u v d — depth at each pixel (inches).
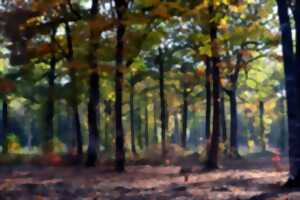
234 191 598.5
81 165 1104.2
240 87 2012.8
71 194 589.9
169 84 1950.1
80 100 1227.2
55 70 1350.9
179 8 838.5
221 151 1438.2
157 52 1486.2
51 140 1392.7
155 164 1257.4
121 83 938.7
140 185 709.9
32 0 941.2
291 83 602.2
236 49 1256.2
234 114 1638.8
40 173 904.9
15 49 992.9
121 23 865.5
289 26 603.5
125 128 2645.2
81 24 964.6
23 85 1376.7
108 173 908.0
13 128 2785.4
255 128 3014.3
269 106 2429.9
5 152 1498.5
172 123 2997.0
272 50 1275.8
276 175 821.2
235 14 1003.3
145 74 1620.3
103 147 2066.9
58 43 1047.0
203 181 756.0
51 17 973.8
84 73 1071.0
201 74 1459.2
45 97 1389.0
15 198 547.2
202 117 3105.3
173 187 668.1
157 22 924.6
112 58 973.8
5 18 949.2
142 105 2277.3
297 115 603.2
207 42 936.9
